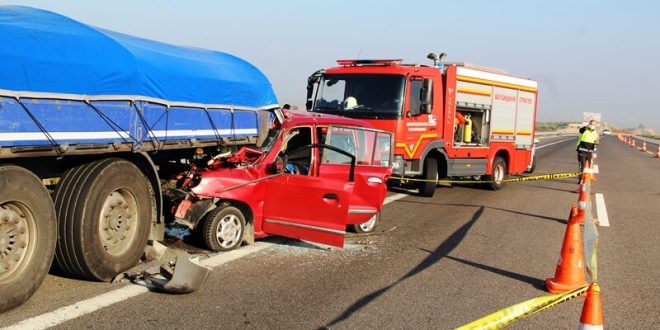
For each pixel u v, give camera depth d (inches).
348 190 261.0
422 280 247.0
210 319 189.2
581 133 719.7
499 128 581.0
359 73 481.7
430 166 494.3
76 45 203.3
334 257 277.6
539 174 812.0
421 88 463.2
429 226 370.9
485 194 550.6
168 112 243.6
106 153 224.5
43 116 189.6
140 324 181.5
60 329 173.8
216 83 271.4
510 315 131.3
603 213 454.0
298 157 303.7
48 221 198.2
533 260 290.2
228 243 272.2
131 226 233.3
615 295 238.1
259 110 303.3
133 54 225.6
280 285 229.1
